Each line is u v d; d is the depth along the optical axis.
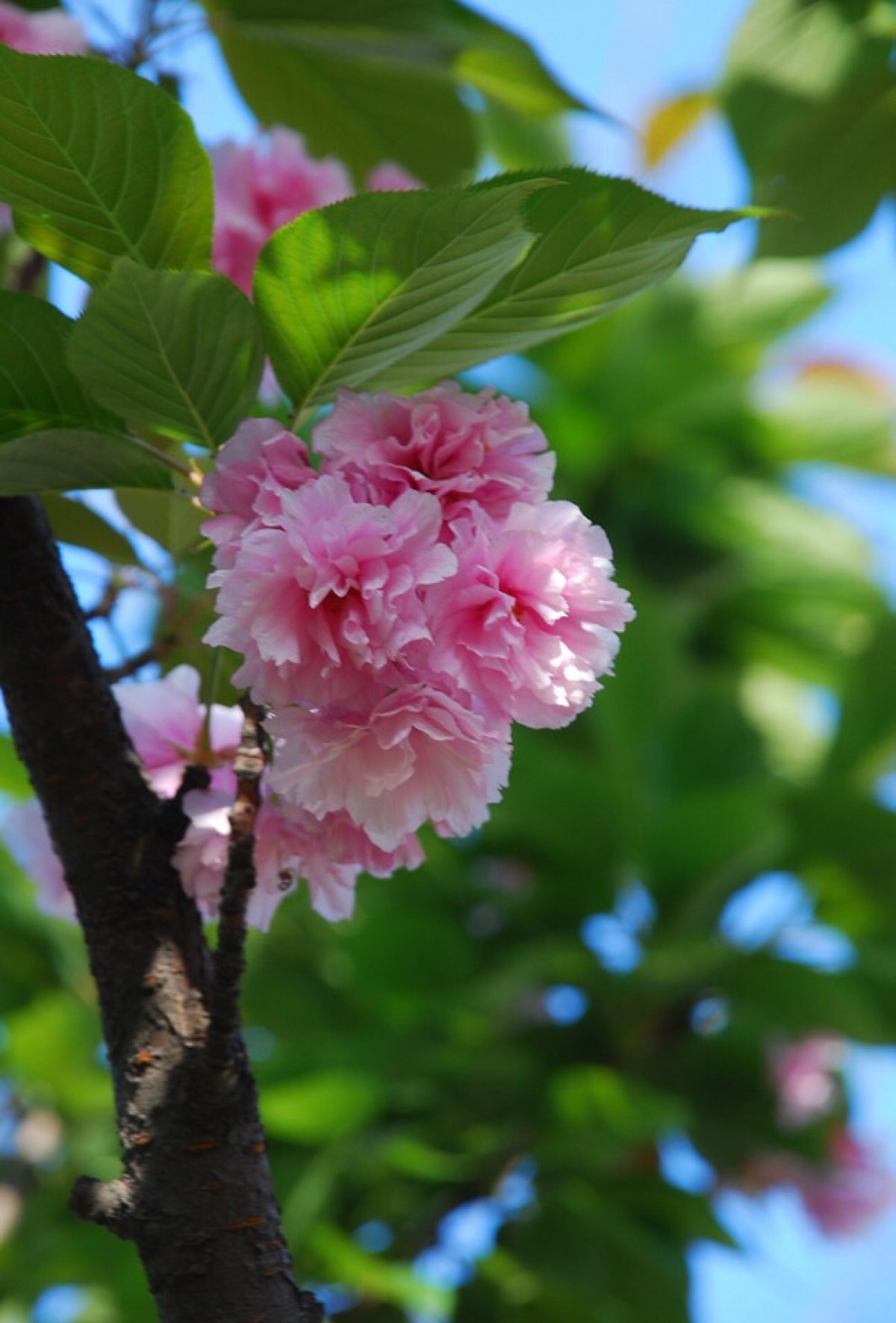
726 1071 2.08
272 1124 1.83
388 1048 1.95
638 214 0.89
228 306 0.87
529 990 2.04
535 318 0.92
